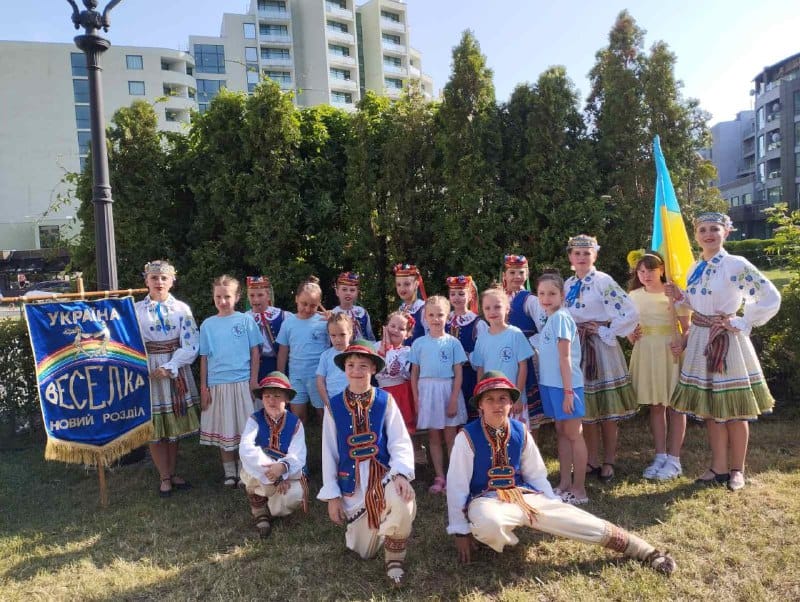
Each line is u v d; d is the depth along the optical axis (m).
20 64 47.44
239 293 5.20
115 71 49.84
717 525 3.57
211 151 6.25
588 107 6.39
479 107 5.93
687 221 5.95
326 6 56.16
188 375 4.75
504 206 5.86
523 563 3.28
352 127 6.25
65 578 3.38
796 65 49.38
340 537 3.72
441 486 4.36
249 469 3.72
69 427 4.22
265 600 3.06
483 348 4.36
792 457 4.63
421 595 3.04
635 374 4.56
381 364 3.51
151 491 4.66
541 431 5.74
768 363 5.86
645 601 2.85
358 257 6.20
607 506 3.93
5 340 5.74
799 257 5.80
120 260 6.28
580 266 4.46
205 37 54.69
